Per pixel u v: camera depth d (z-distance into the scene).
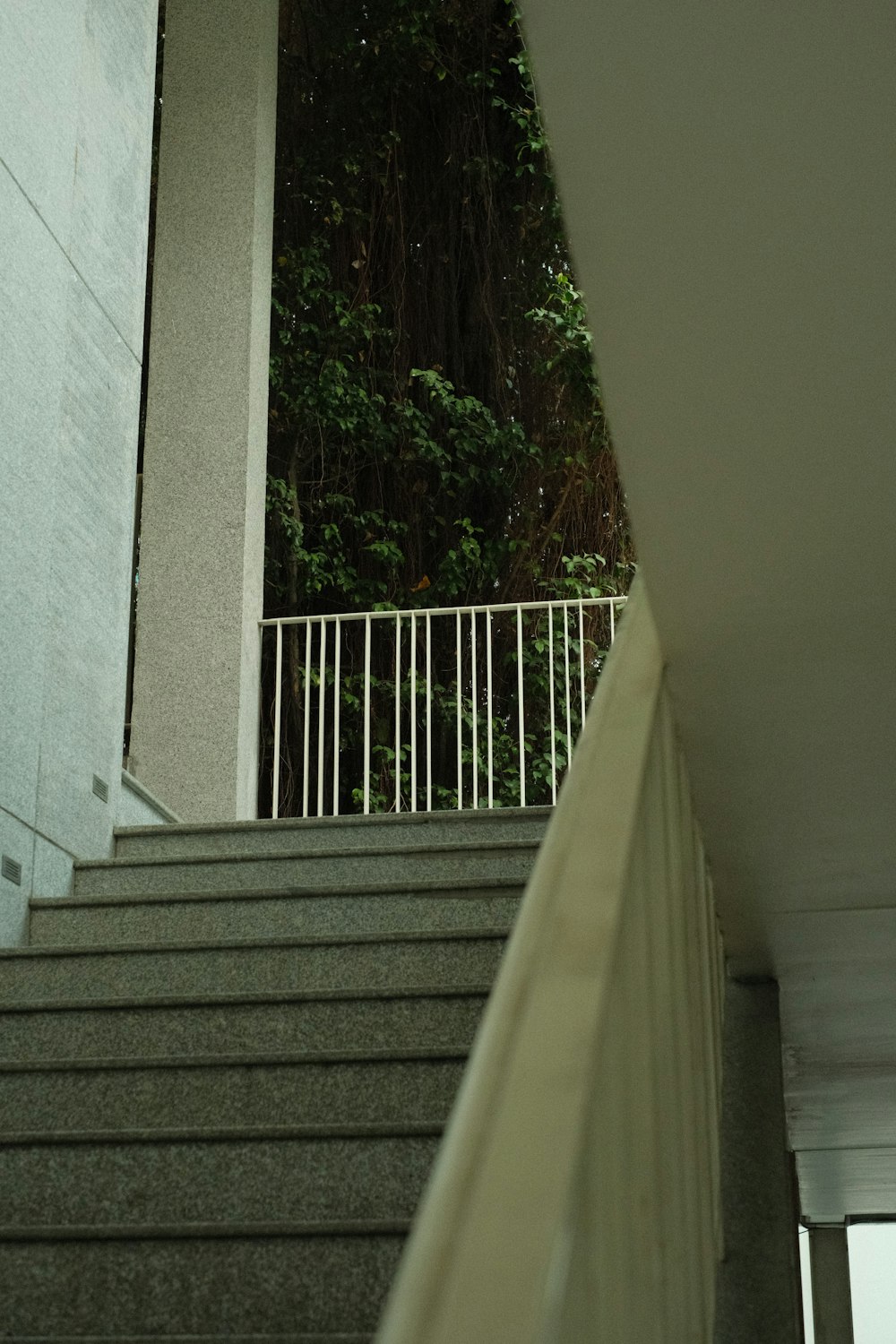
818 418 1.51
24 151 4.01
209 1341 1.90
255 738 5.88
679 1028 1.92
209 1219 2.37
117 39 4.78
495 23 9.77
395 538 9.24
